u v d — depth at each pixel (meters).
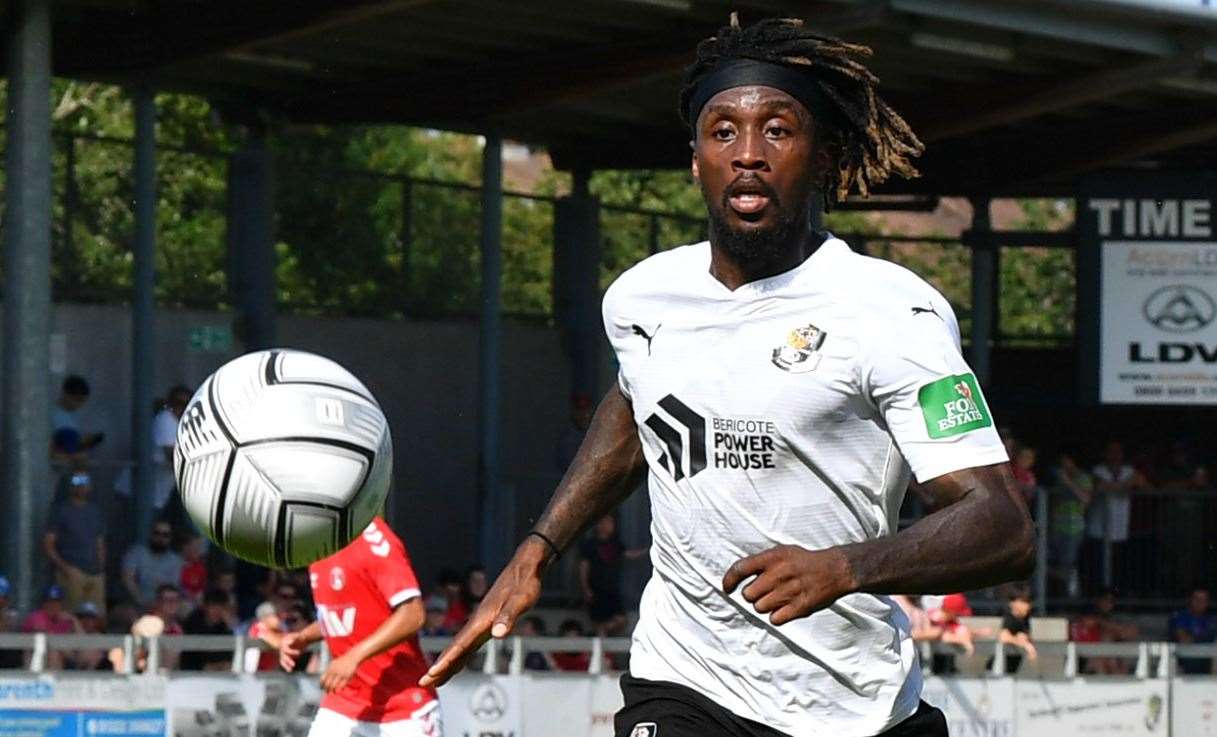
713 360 9.79
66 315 42.44
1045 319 83.00
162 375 44.59
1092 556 46.00
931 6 38.75
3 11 35.19
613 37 42.44
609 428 11.00
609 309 10.16
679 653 10.23
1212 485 51.12
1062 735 34.75
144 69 40.12
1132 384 49.66
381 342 49.88
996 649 35.28
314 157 76.19
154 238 42.28
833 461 9.70
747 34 9.79
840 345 9.57
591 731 30.53
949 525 8.91
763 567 8.52
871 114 9.96
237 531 12.15
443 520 50.56
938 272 75.31
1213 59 44.25
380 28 40.72
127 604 33.97
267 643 27.95
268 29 38.25
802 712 10.02
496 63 44.06
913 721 10.17
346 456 12.20
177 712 26.69
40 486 33.84
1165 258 49.56
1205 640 43.94
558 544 10.89
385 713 19.70
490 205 49.12
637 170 53.72
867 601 9.94
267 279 46.66
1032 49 42.78
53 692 25.97
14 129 34.47
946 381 9.39
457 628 36.53
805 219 9.82
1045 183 56.56
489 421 48.28
